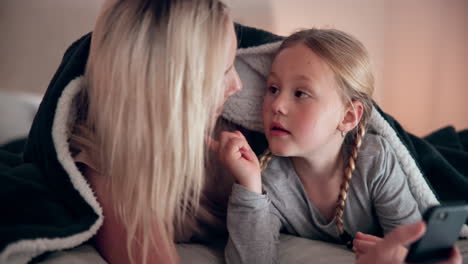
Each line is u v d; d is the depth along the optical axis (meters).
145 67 0.65
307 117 0.80
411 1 1.73
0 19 1.42
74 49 0.83
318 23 1.68
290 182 0.90
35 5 1.43
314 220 0.90
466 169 1.18
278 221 0.90
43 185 0.69
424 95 1.78
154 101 0.65
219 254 0.82
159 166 0.67
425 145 1.15
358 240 0.67
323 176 0.89
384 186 0.85
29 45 1.44
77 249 0.68
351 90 0.84
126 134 0.67
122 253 0.70
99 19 0.69
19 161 0.87
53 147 0.68
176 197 0.73
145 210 0.67
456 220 0.54
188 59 0.65
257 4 1.59
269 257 0.77
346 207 0.88
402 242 0.53
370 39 1.75
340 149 0.91
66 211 0.68
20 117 1.31
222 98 0.75
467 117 1.77
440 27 1.73
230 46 0.71
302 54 0.82
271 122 0.83
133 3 0.67
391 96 1.80
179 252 0.79
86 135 0.73
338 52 0.83
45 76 1.46
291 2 1.64
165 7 0.66
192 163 0.69
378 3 1.73
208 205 0.89
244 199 0.78
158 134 0.66
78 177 0.68
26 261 0.60
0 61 1.43
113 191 0.68
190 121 0.67
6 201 0.63
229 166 0.79
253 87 0.96
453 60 1.75
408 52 1.76
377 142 0.90
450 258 0.56
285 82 0.82
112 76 0.65
